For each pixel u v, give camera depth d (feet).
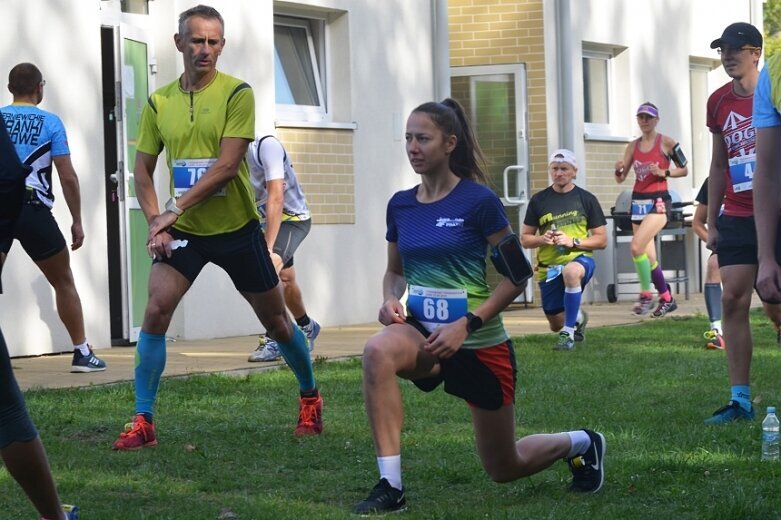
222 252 30.91
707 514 23.09
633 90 88.02
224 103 30.96
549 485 25.73
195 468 27.91
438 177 23.77
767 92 25.09
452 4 80.84
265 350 47.98
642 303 71.05
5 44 50.88
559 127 80.64
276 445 30.45
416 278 23.66
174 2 58.70
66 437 31.37
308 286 64.80
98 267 53.88
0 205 18.85
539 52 79.66
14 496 24.91
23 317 50.96
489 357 23.22
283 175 42.91
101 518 23.09
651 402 37.01
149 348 30.27
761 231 24.91
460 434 31.65
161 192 58.65
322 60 67.92
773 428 28.48
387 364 23.09
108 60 56.85
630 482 25.94
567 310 52.31
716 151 34.55
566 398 37.65
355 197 67.67
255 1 62.23
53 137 44.06
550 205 54.39
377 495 23.47
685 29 93.61
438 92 72.84
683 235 83.87
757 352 50.24
